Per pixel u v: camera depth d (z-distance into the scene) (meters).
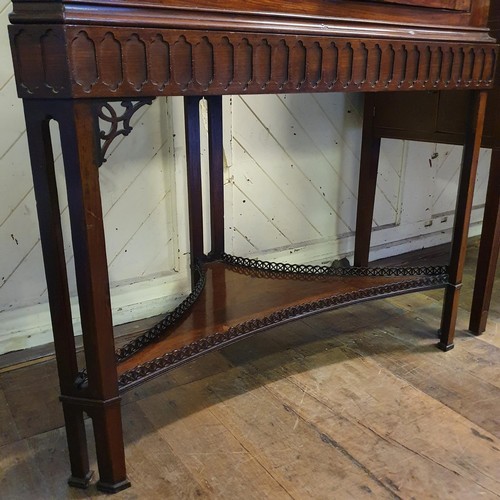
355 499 0.76
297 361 1.14
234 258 1.29
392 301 1.45
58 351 0.74
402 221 1.79
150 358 0.84
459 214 1.10
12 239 1.13
